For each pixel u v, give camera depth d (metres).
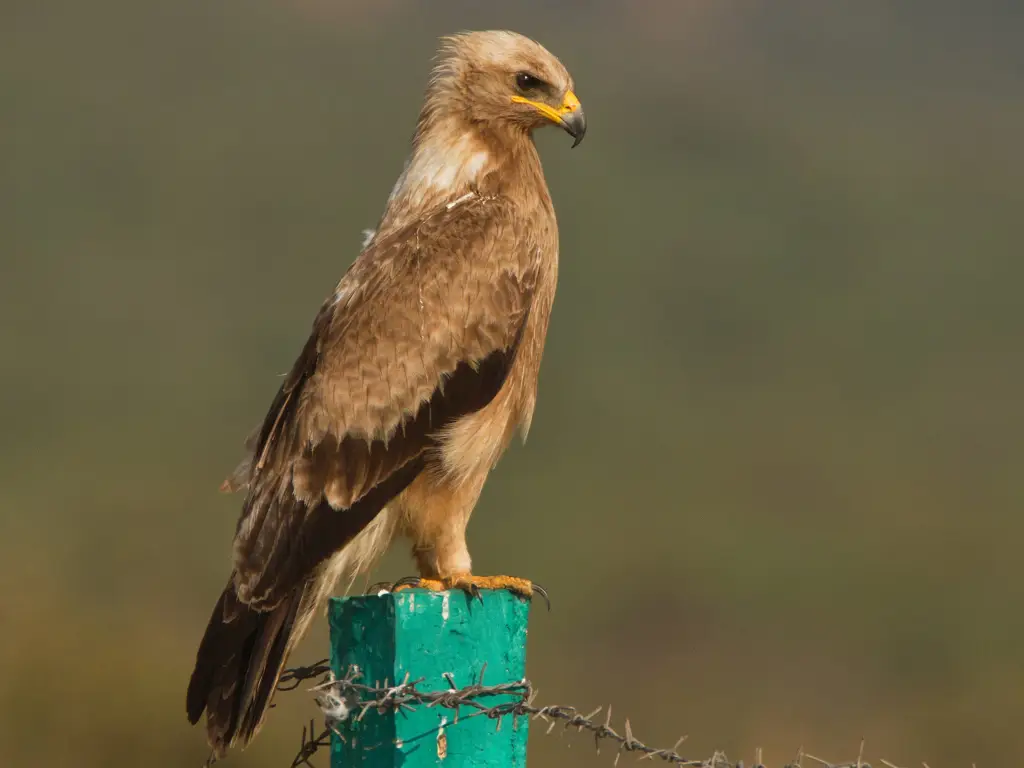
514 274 8.34
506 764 6.66
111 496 39.88
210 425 51.38
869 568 40.25
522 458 51.50
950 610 37.62
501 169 8.73
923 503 48.44
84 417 49.69
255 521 7.83
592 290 72.81
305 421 7.96
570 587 38.00
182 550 34.19
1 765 16.17
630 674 32.38
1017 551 42.00
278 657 7.61
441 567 8.28
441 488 8.19
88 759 16.58
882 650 34.09
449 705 6.53
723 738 27.59
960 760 26.64
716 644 35.00
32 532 34.34
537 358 8.55
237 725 7.40
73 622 18.86
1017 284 75.25
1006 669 31.61
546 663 32.19
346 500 7.93
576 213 82.81
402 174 8.98
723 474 51.38
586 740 19.14
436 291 8.16
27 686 16.73
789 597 38.75
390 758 6.50
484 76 8.80
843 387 62.50
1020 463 52.88
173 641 20.34
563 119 8.79
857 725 28.48
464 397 8.14
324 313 8.32
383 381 8.02
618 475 49.53
